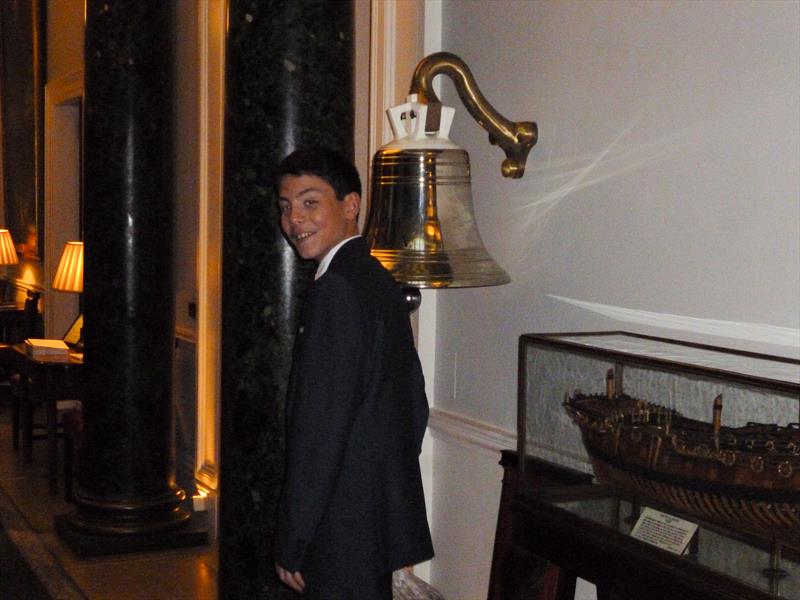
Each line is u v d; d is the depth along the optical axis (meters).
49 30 8.68
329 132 2.98
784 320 2.13
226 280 3.03
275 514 2.95
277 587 2.95
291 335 2.96
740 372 1.75
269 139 2.93
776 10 2.14
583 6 2.70
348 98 3.04
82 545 4.85
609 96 2.62
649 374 1.90
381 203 2.52
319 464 2.13
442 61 2.63
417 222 2.46
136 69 4.99
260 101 2.93
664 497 1.88
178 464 5.91
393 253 2.46
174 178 5.21
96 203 5.04
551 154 2.84
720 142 2.29
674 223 2.42
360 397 2.20
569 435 2.17
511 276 3.03
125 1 4.94
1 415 8.38
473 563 3.26
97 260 5.04
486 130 2.90
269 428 2.95
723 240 2.29
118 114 4.98
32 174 9.19
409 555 2.26
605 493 2.05
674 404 1.84
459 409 3.32
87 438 5.10
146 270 5.06
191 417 5.74
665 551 1.87
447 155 2.48
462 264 2.45
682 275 2.40
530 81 2.92
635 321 2.54
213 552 5.02
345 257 2.25
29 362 6.03
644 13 2.50
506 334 3.06
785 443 1.61
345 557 2.20
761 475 1.65
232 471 2.99
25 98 9.34
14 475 6.45
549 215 2.86
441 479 3.43
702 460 1.77
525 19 2.94
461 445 3.29
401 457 2.27
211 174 5.25
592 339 2.30
